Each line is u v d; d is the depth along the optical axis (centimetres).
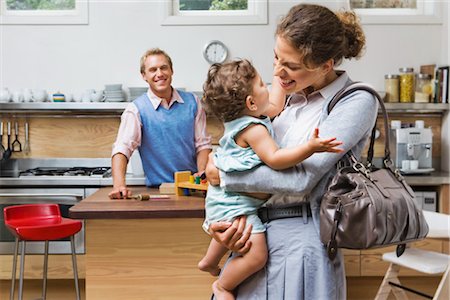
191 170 371
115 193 291
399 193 162
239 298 179
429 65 462
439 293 274
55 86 471
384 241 156
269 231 174
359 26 171
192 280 268
